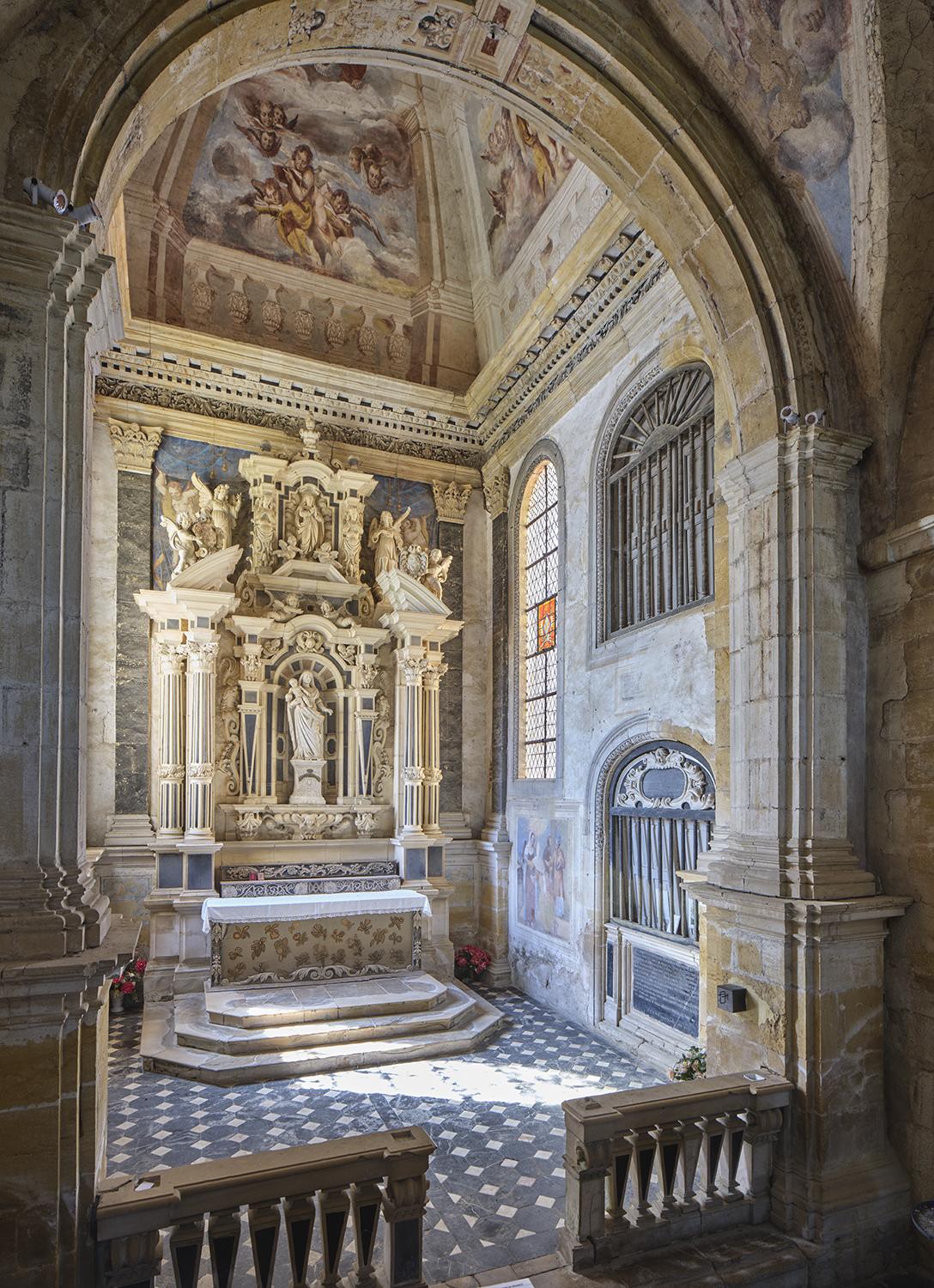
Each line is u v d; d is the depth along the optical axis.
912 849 5.20
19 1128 3.41
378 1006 9.23
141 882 10.79
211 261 12.20
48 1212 3.43
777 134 5.37
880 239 5.20
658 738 8.76
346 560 12.44
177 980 10.01
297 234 12.70
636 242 8.97
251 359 11.87
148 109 4.26
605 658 9.80
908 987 5.16
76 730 3.78
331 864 11.47
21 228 3.58
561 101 5.59
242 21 4.40
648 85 5.23
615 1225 4.54
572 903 10.28
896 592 5.41
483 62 5.38
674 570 8.73
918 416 5.45
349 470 12.57
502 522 13.05
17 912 3.47
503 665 12.77
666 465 8.98
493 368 12.13
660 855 8.81
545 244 11.39
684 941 8.23
